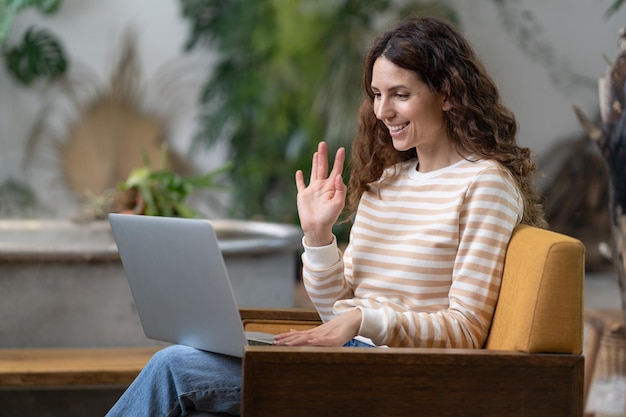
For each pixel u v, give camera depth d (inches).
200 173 343.9
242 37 337.4
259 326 124.9
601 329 175.2
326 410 96.1
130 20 339.3
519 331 99.1
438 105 111.0
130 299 171.8
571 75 361.1
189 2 339.3
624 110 148.7
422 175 113.8
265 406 95.4
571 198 349.7
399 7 346.6
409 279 109.1
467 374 97.7
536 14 359.3
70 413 168.9
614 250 155.6
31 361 156.5
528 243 101.7
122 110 337.7
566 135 360.5
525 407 98.2
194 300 104.7
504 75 358.6
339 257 115.2
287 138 337.7
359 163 122.0
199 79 343.9
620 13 361.4
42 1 320.5
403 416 97.0
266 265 182.1
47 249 166.4
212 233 98.4
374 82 111.3
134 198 203.5
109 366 154.6
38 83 333.1
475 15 357.1
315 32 335.9
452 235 107.1
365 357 96.4
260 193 338.6
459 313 104.1
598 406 179.2
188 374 105.0
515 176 111.6
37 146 333.1
